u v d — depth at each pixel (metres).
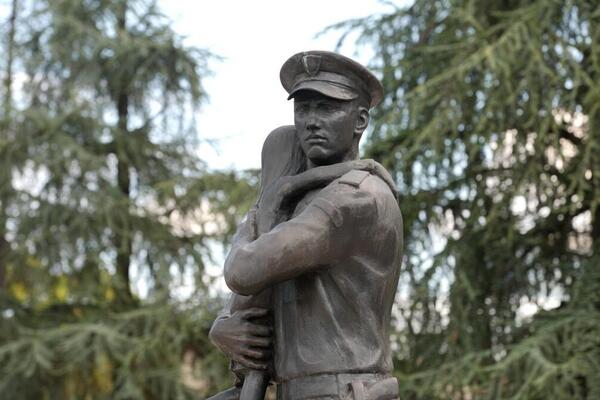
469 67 10.51
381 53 12.06
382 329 3.43
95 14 15.02
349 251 3.35
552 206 10.79
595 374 9.80
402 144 11.23
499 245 11.41
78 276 14.52
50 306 14.77
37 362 13.59
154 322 13.63
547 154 11.15
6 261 14.48
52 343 13.58
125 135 14.93
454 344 11.28
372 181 3.40
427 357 11.44
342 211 3.29
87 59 14.79
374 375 3.35
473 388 10.58
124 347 13.37
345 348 3.33
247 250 3.26
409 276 11.74
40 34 15.03
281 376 3.37
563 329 10.38
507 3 11.72
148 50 14.98
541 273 11.52
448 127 10.79
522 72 10.85
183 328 13.15
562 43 10.59
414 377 10.75
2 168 14.36
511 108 10.75
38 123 14.34
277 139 3.66
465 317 11.24
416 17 12.16
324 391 3.29
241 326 3.43
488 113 10.46
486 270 11.50
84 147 14.97
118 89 15.07
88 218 14.38
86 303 14.64
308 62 3.46
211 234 14.12
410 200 11.62
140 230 14.41
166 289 13.84
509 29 10.58
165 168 15.17
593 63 10.58
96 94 15.10
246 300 3.46
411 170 11.60
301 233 3.25
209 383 13.30
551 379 9.95
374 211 3.35
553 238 11.60
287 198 3.44
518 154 10.90
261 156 3.70
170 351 13.38
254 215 3.51
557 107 10.82
